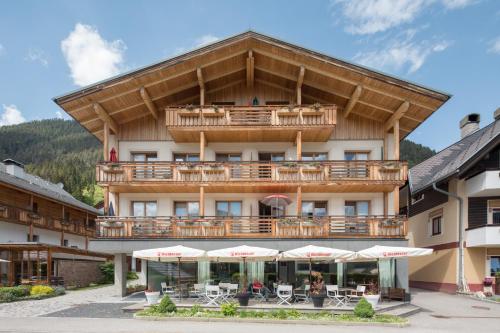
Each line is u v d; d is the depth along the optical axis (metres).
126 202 21.08
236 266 20.03
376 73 18.44
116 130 21.14
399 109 19.33
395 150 19.59
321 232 18.28
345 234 18.91
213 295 15.33
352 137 21.22
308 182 19.03
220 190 20.58
